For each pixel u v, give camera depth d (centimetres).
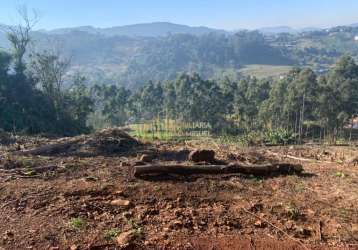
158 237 451
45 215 500
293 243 446
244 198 568
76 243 433
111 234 453
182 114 5459
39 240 438
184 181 629
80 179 632
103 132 966
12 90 3134
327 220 503
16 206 527
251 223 491
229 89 5359
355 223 496
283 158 905
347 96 4188
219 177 655
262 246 439
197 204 543
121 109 5891
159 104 5988
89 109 3897
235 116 5066
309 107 4284
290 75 5225
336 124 4159
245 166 680
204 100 5338
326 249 438
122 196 562
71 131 3266
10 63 3372
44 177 648
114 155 834
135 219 493
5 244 430
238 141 1509
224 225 483
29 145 982
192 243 442
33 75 3503
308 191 610
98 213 509
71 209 514
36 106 3194
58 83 3566
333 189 623
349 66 4666
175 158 804
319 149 1136
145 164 714
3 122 2564
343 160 886
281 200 564
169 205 535
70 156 827
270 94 4694
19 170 688
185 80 5562
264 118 4500
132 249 428
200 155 737
